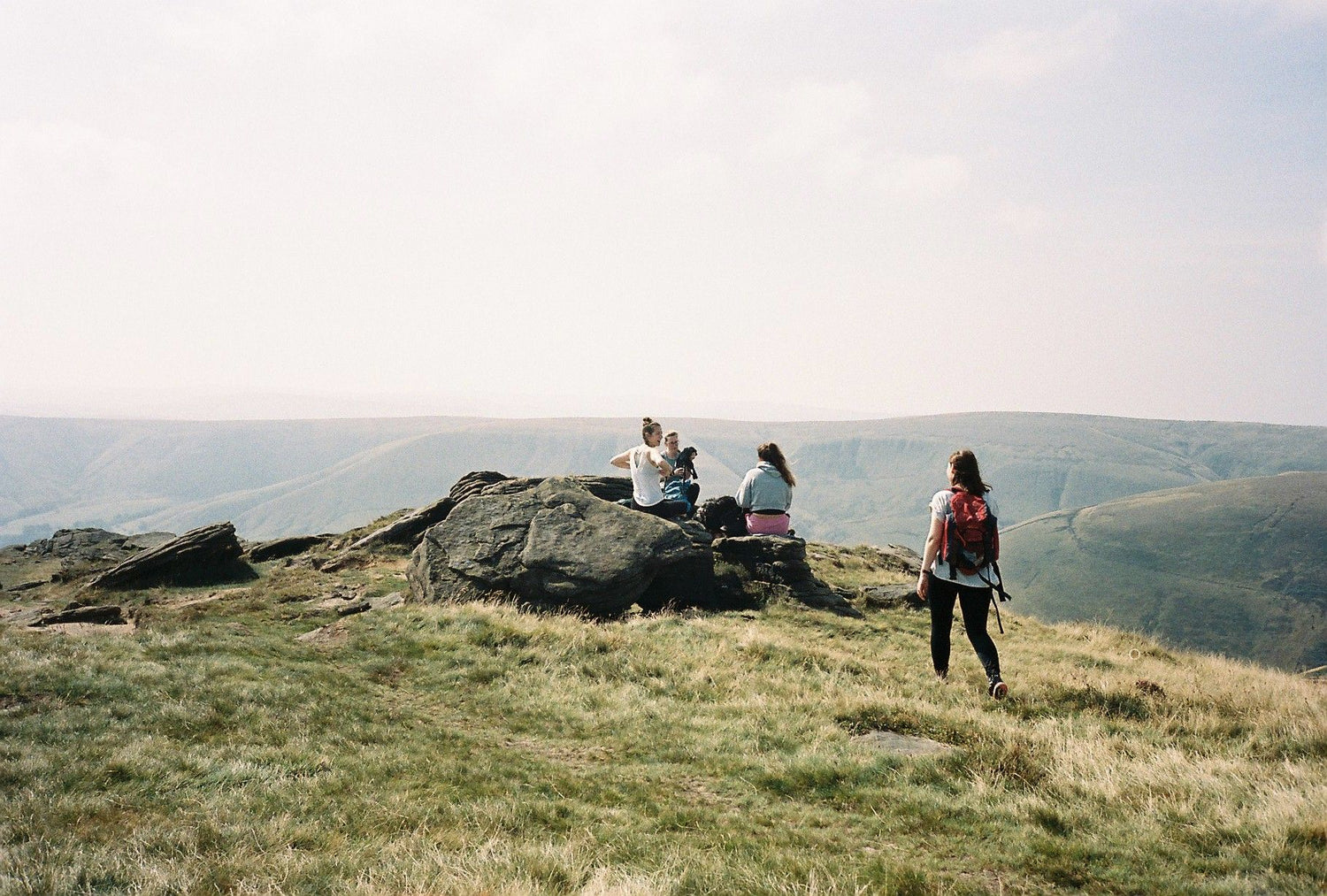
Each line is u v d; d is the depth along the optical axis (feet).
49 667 28.32
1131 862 16.63
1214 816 18.92
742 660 37.37
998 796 20.40
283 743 23.90
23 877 14.02
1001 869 16.39
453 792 20.57
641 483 55.67
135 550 88.33
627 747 25.52
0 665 28.12
